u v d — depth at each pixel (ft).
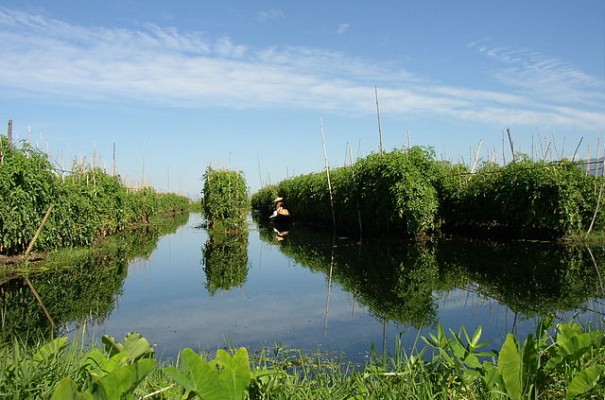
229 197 69.21
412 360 9.73
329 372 14.08
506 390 7.45
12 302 26.32
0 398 7.84
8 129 36.76
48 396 8.16
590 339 7.95
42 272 34.81
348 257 43.09
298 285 31.17
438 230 57.06
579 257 36.04
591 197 44.88
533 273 30.78
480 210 53.06
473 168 59.72
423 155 52.44
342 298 26.53
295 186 95.55
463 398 8.41
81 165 60.13
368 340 18.19
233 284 32.50
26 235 36.50
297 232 73.51
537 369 8.11
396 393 8.64
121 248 53.83
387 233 57.36
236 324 21.70
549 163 46.16
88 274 35.91
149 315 23.81
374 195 55.88
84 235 49.44
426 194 50.90
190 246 57.77
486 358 15.06
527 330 18.40
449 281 29.71
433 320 20.72
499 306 22.67
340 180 67.77
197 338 19.58
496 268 33.35
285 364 14.16
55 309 25.00
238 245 58.18
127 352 7.96
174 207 158.61
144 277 35.78
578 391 7.20
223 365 6.64
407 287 28.53
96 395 5.62
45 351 9.14
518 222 48.14
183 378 6.11
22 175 35.47
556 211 43.88
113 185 67.41
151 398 8.30
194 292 29.89
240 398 6.41
